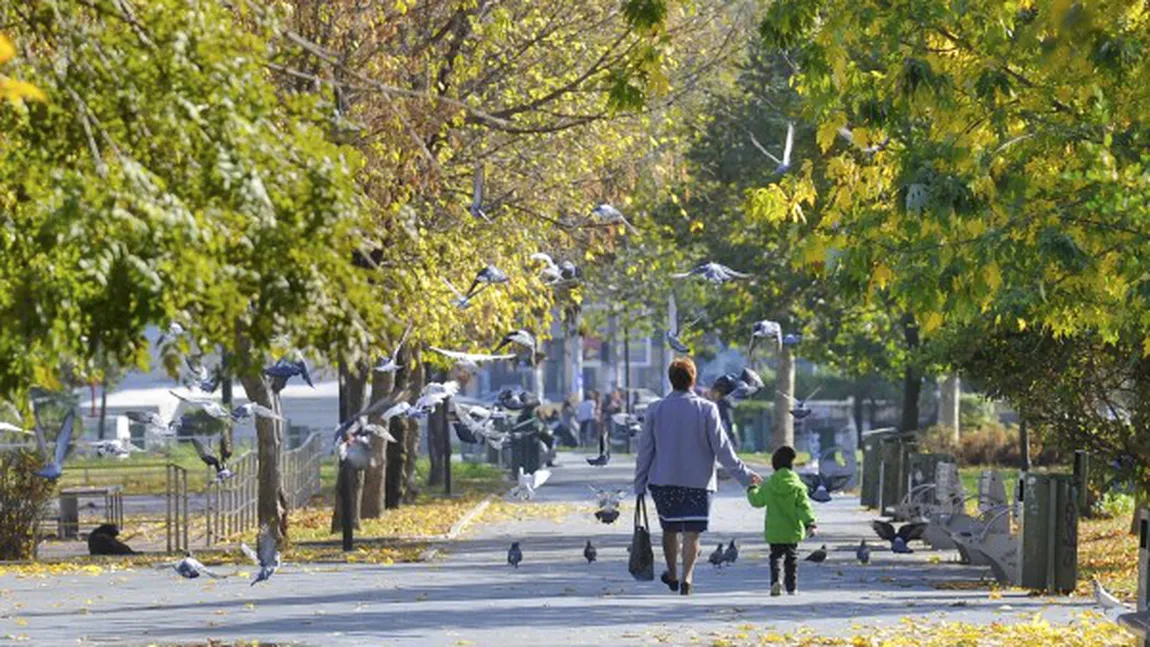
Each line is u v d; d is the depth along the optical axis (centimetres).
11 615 5656
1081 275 5100
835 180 5562
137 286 3073
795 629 4872
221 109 3266
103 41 3272
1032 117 4972
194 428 10425
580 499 13962
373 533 10381
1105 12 4247
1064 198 4916
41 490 9206
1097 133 4878
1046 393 8438
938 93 4862
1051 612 5572
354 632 4872
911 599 5912
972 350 8406
